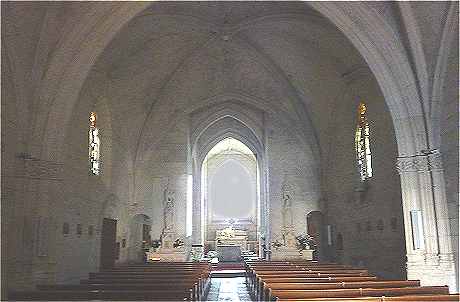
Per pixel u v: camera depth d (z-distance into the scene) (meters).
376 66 15.90
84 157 20.00
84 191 19.95
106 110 23.33
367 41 15.73
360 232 22.80
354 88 23.08
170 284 12.23
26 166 14.55
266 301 10.70
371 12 15.23
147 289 11.41
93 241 21.00
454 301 8.18
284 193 27.55
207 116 29.27
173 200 27.20
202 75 26.12
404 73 15.52
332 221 26.08
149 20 20.36
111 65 22.25
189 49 24.12
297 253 26.61
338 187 25.52
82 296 10.05
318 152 27.31
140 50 22.80
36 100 14.88
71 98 15.54
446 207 14.70
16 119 14.48
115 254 24.00
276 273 15.23
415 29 14.88
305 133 27.33
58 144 15.39
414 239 14.90
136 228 27.75
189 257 28.14
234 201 45.97
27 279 14.14
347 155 24.61
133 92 25.08
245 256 34.91
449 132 14.55
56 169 15.30
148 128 27.02
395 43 15.42
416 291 9.67
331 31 20.47
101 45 15.59
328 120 26.25
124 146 26.09
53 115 15.18
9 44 13.68
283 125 28.25
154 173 27.47
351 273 15.22
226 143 43.56
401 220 19.06
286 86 26.02
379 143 20.98
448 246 14.48
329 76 24.12
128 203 26.59
